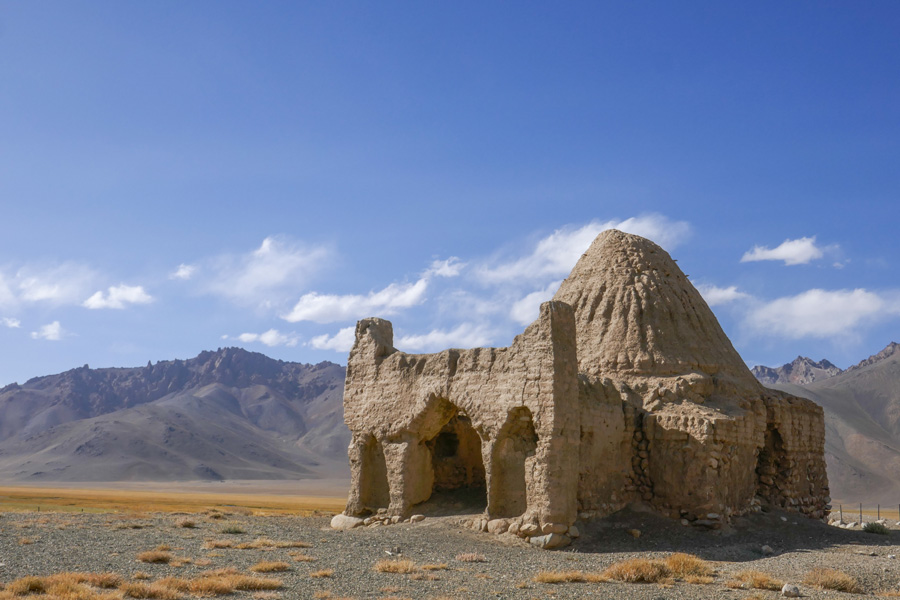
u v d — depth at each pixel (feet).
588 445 88.89
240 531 88.17
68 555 67.10
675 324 107.34
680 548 80.18
